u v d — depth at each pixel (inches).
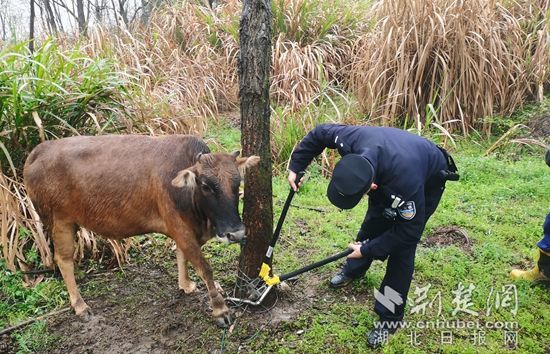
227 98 279.6
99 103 158.6
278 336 116.5
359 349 111.5
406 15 229.6
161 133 185.2
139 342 117.5
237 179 103.5
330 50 282.8
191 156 111.9
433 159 105.0
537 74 225.9
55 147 118.3
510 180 186.5
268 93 111.3
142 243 159.0
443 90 224.1
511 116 231.1
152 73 252.8
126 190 113.4
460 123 228.8
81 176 114.3
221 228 102.4
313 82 258.1
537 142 204.2
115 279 142.3
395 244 99.6
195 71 277.9
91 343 117.8
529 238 151.3
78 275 142.2
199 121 228.7
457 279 134.2
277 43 273.3
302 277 138.3
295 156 115.4
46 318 125.8
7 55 140.8
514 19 228.8
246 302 122.2
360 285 134.1
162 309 128.3
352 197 92.2
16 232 139.0
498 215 164.4
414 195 95.2
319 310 125.0
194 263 114.7
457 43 222.1
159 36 299.3
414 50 231.5
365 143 100.0
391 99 232.4
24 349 115.2
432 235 157.3
